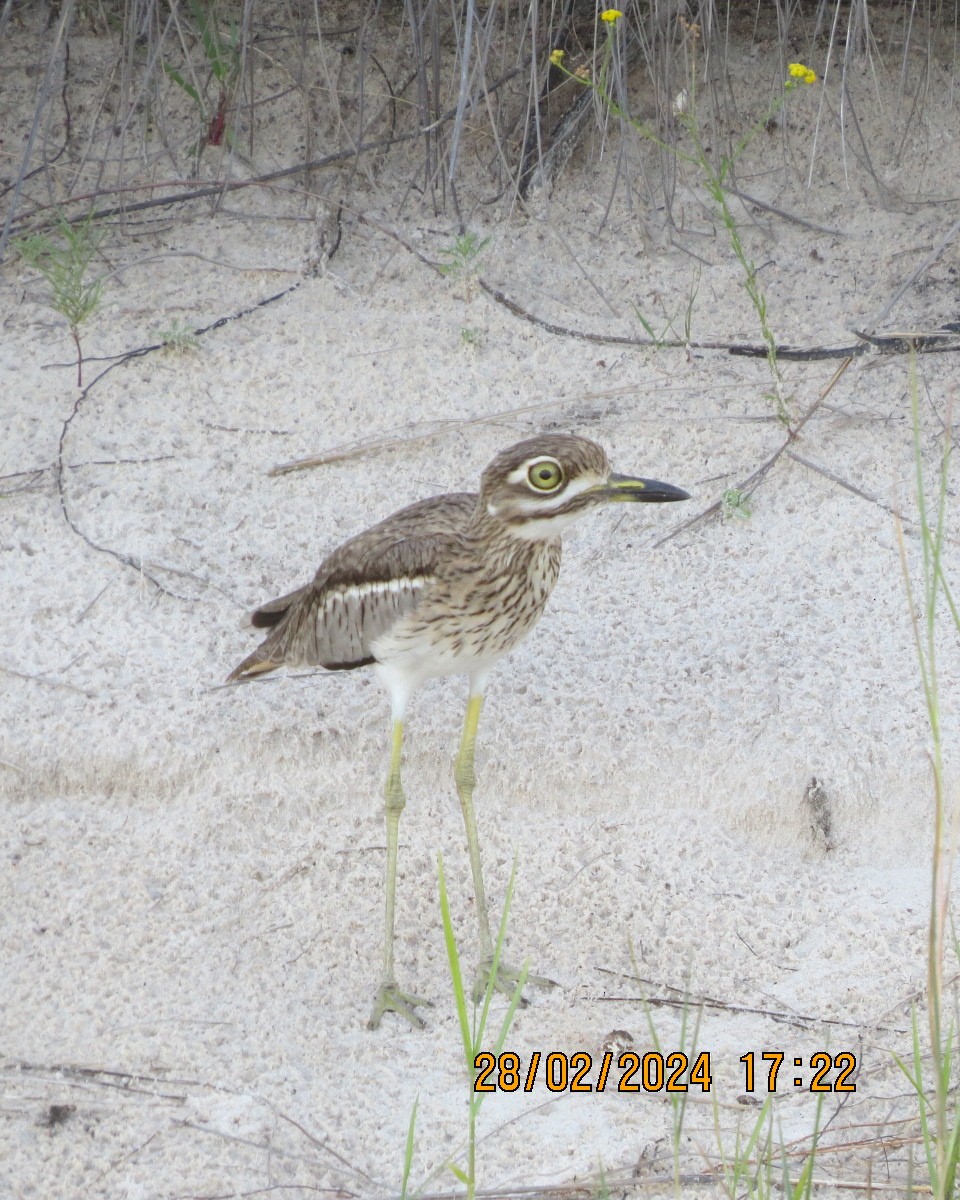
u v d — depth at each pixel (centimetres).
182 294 1350
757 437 1248
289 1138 820
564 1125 830
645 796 1037
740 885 984
